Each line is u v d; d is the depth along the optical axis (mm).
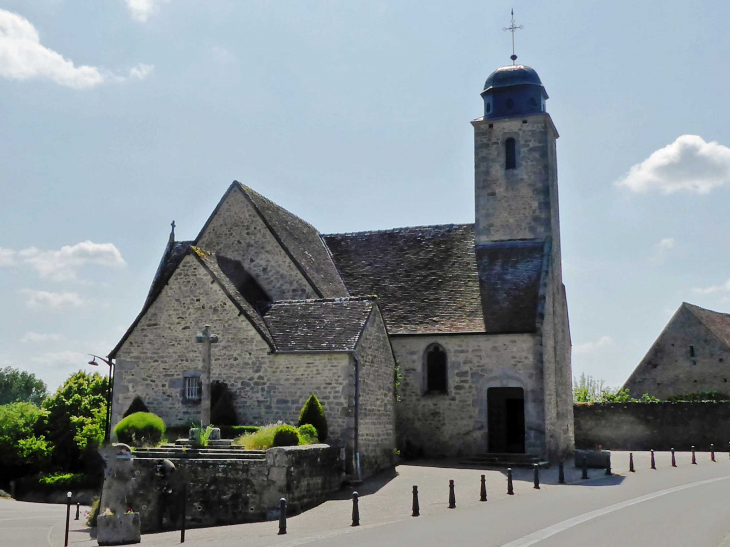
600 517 15391
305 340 23641
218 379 24031
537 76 33469
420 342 29125
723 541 12625
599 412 37781
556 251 33000
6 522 23422
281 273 28141
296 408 22984
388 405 25484
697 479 23219
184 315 24844
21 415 44219
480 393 28094
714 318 48625
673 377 46375
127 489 18969
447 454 28203
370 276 32375
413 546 12422
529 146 32500
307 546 12938
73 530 20594
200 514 18516
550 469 26078
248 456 19156
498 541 12680
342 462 21766
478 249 32125
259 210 28984
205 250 26859
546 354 28562
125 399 25016
